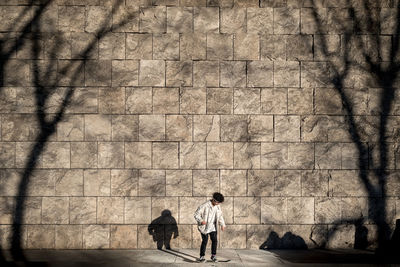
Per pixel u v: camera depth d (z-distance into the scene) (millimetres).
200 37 8883
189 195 8711
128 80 8820
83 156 8734
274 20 8930
